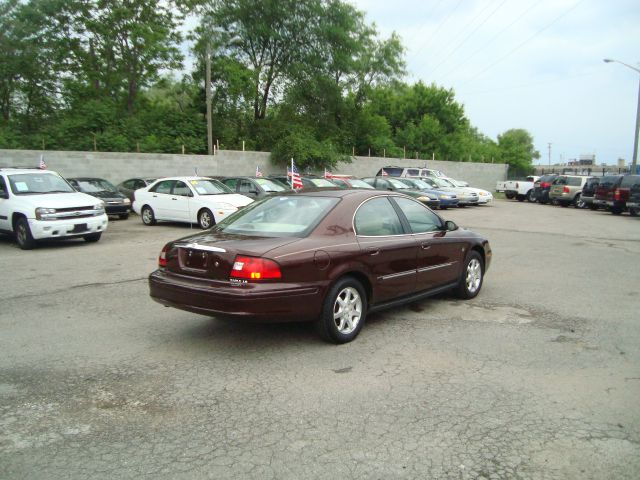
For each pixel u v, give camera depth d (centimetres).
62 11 2994
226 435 346
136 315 630
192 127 2988
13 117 3200
